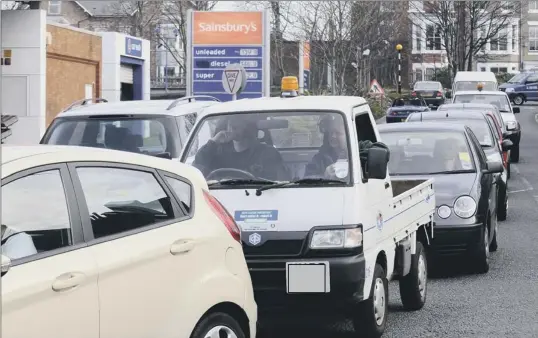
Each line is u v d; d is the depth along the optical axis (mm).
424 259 9156
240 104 8070
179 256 5188
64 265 4461
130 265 4820
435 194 10391
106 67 29594
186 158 7750
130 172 5238
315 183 7238
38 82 22781
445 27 60594
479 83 38250
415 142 11547
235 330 5598
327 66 40375
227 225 5750
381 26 41188
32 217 4516
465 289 9844
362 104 8258
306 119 7711
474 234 10273
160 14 52312
